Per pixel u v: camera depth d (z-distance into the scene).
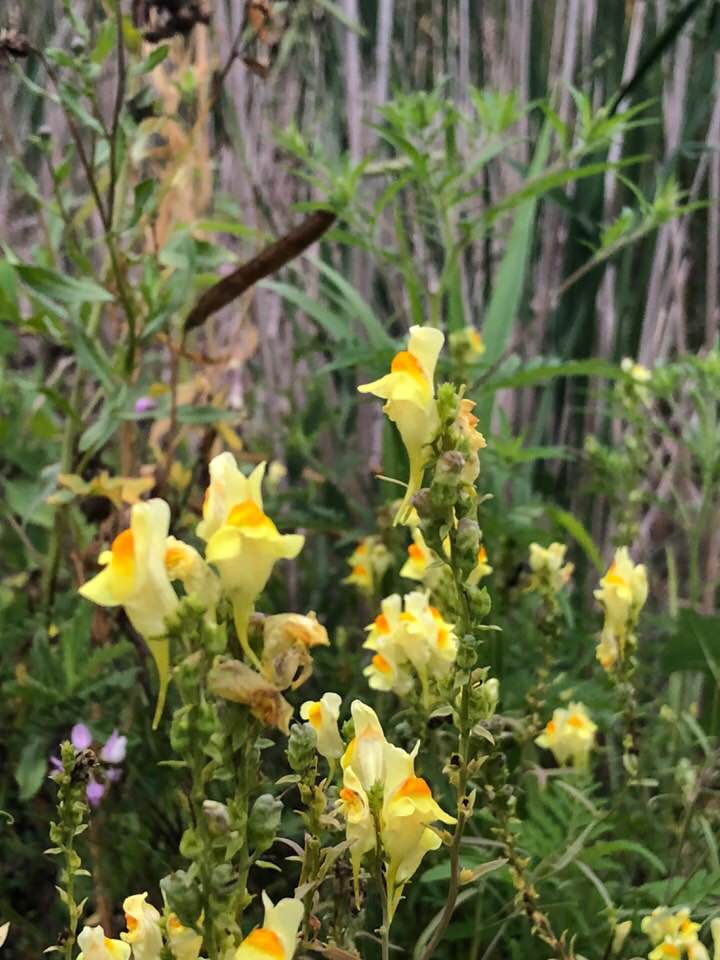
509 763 0.35
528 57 0.58
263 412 0.63
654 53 0.43
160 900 0.33
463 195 0.43
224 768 0.16
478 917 0.29
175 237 0.43
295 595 0.52
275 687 0.15
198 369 0.56
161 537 0.15
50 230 0.48
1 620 0.40
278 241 0.40
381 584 0.43
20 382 0.44
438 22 0.63
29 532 0.51
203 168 0.50
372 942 0.31
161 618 0.15
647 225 0.46
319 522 0.50
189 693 0.14
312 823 0.19
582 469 0.56
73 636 0.36
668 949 0.24
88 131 0.56
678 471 0.57
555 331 0.57
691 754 0.42
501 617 0.42
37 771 0.34
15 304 0.40
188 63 0.48
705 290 0.61
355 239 0.44
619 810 0.34
